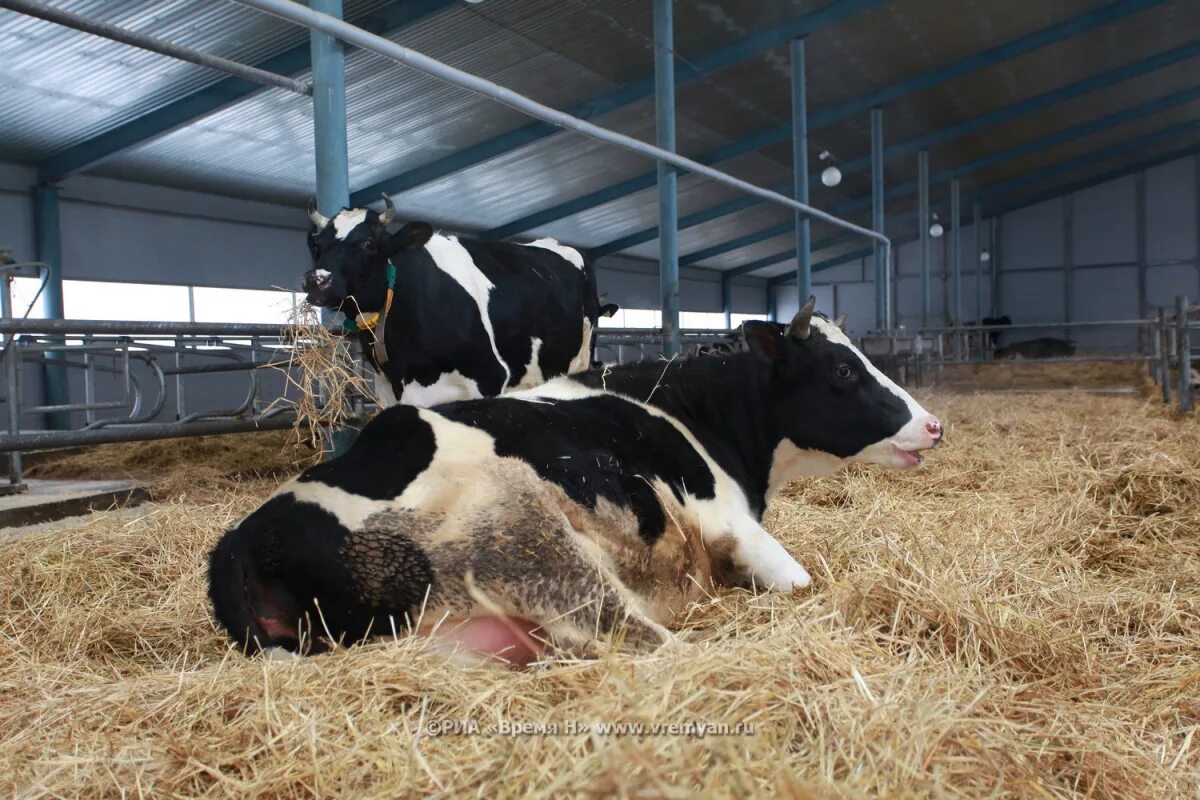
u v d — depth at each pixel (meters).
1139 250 28.34
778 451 3.42
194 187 13.59
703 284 28.73
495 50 11.55
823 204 24.17
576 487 2.48
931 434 3.28
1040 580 3.46
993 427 8.73
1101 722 2.31
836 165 20.52
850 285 31.81
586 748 1.64
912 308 31.12
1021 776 1.85
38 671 2.54
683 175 18.25
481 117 13.38
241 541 2.29
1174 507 4.80
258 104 11.13
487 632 2.32
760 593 2.94
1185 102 21.73
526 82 12.67
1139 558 4.08
